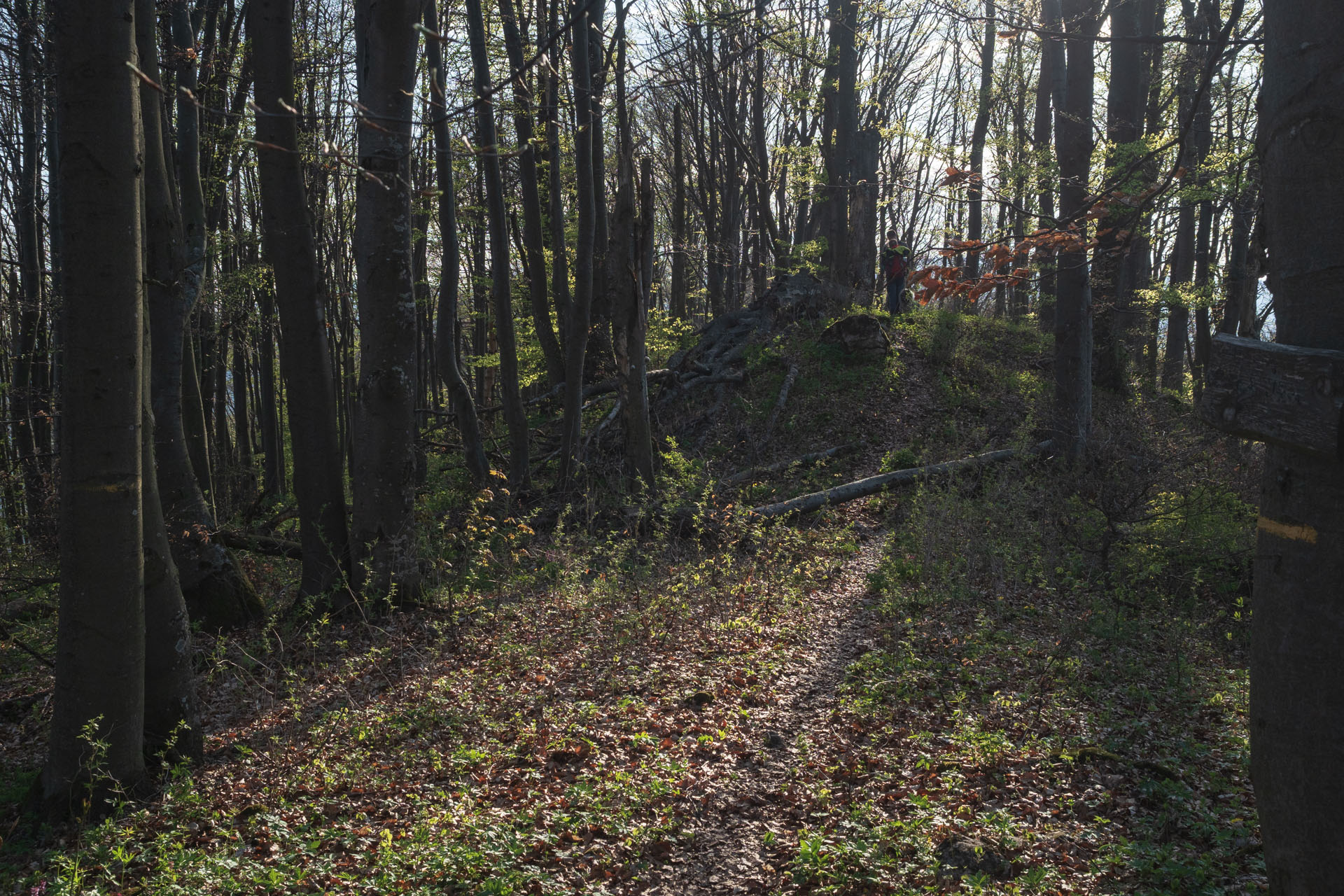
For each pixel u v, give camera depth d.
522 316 23.62
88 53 5.47
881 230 37.50
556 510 14.63
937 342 20.20
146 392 6.64
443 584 11.45
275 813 5.86
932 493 13.58
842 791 5.88
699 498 14.93
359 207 10.07
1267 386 2.03
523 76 4.30
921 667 8.08
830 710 7.37
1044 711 6.99
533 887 4.73
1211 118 17.48
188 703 6.86
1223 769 5.98
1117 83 17.52
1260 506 2.20
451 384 15.30
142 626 6.20
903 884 4.59
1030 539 11.58
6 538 13.19
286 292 10.55
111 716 6.04
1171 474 11.52
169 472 10.48
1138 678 7.93
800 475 16.62
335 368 26.05
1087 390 14.00
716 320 23.03
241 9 16.95
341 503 11.05
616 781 5.95
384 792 6.17
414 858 4.98
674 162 37.03
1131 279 21.19
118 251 5.72
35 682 9.47
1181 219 23.20
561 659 8.72
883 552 12.55
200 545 10.46
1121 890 4.45
